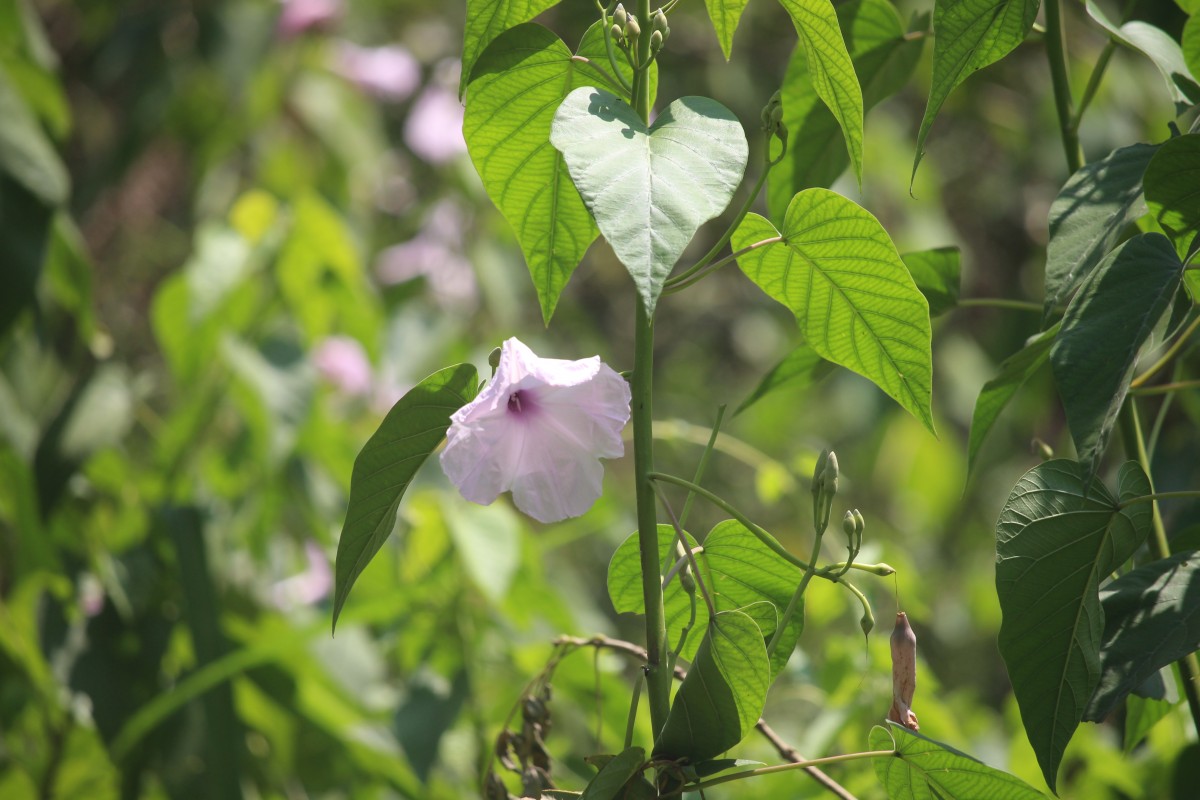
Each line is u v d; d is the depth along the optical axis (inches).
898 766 83.1
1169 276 80.2
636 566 85.8
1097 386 79.7
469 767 109.3
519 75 82.4
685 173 78.2
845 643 103.4
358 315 127.7
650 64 83.7
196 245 128.9
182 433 123.1
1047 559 82.1
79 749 121.0
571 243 83.9
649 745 102.9
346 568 82.0
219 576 118.0
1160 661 82.7
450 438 81.5
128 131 161.8
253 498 129.6
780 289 83.8
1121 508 82.1
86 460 112.5
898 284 82.4
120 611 119.6
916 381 83.6
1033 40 89.8
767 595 85.6
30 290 113.4
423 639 110.3
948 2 82.7
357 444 128.7
